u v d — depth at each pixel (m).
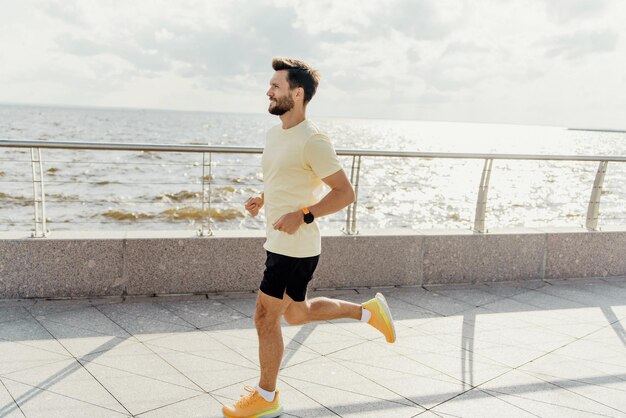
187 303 4.76
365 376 3.56
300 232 2.83
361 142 107.69
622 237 6.29
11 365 3.45
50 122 123.44
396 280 5.56
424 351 4.02
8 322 4.16
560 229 6.27
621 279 6.23
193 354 3.76
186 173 34.38
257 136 90.50
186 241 4.89
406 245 5.52
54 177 28.56
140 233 4.99
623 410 3.23
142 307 4.61
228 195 24.50
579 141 183.38
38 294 4.69
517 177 43.22
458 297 5.35
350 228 5.54
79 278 4.73
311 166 2.79
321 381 3.46
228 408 2.96
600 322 4.80
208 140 75.31
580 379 3.64
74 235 4.82
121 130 97.12
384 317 3.40
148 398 3.12
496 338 4.34
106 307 4.57
